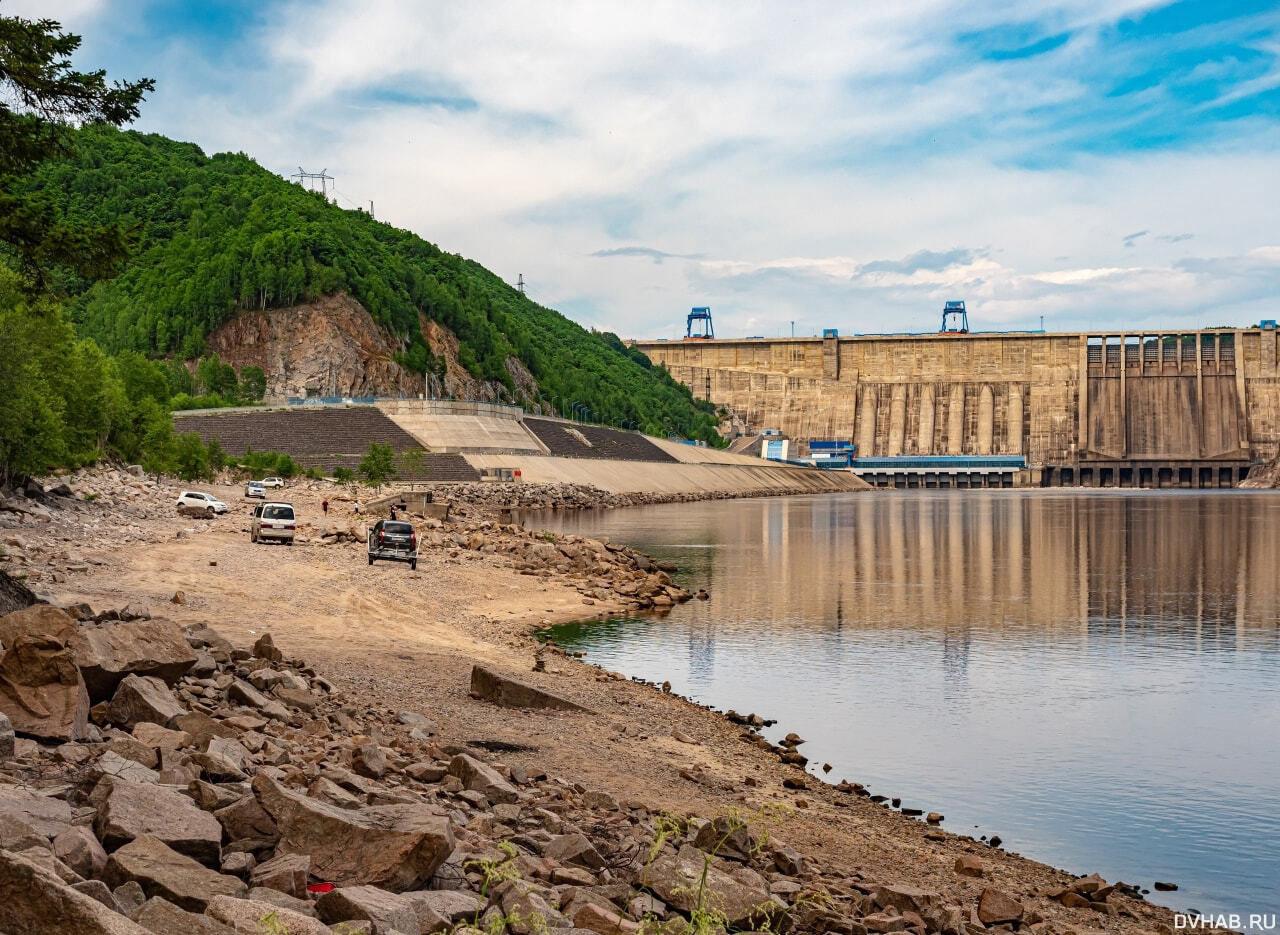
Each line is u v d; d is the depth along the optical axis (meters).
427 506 119.31
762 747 34.88
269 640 30.64
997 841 27.28
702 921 13.34
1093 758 35.38
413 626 49.84
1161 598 78.12
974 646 56.47
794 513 199.25
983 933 19.55
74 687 18.62
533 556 86.31
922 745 36.50
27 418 80.81
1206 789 32.12
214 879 12.66
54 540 62.47
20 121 28.83
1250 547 123.12
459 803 20.02
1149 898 23.94
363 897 12.61
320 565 68.00
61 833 12.95
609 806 23.00
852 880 21.36
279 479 160.62
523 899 13.86
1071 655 54.41
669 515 186.62
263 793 14.98
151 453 141.38
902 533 143.75
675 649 53.56
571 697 37.88
